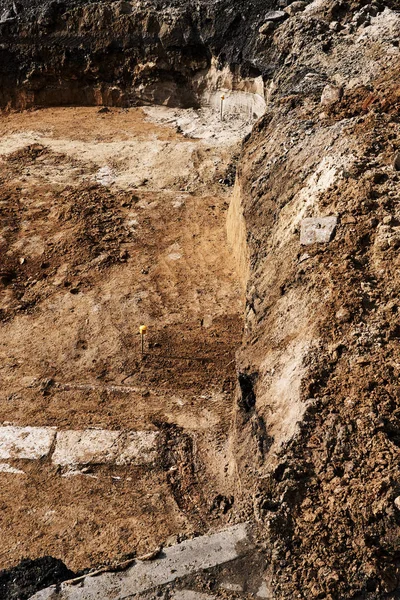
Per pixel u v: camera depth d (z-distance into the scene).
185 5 20.30
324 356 7.90
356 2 17.94
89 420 10.43
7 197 16.45
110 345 12.04
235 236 13.87
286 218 10.90
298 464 7.02
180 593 6.44
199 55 20.50
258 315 9.66
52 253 14.51
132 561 6.77
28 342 12.26
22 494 9.15
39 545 8.32
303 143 12.30
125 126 20.28
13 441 10.02
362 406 7.23
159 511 8.77
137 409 10.66
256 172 13.04
